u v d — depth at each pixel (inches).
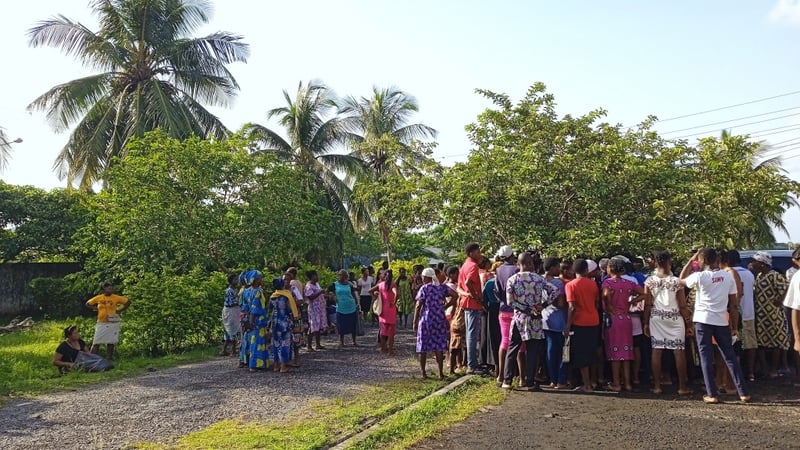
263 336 394.9
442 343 354.9
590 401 291.7
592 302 310.5
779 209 525.7
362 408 283.1
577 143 479.5
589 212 448.1
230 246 600.1
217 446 227.6
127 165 616.7
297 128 976.9
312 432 242.1
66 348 415.2
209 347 524.1
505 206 447.2
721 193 463.5
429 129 1198.9
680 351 296.7
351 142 1050.1
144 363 439.5
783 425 245.0
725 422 251.1
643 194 447.8
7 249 791.1
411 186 546.6
